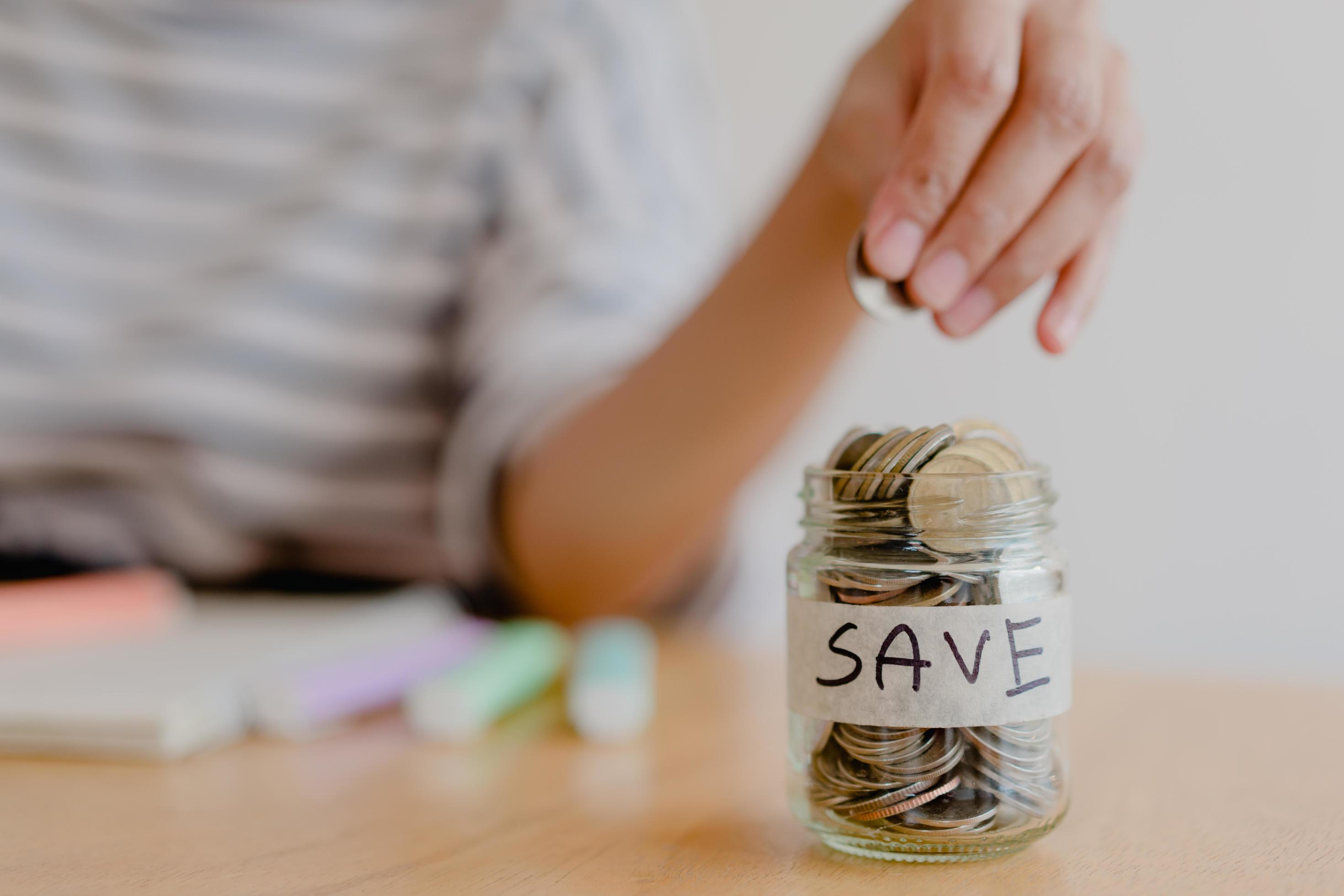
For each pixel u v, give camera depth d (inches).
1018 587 14.4
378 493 41.1
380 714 24.1
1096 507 50.9
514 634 26.7
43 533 40.6
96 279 40.7
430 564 42.0
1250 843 14.9
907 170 17.0
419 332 41.4
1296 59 47.1
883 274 16.9
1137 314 49.7
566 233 38.4
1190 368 49.4
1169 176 48.9
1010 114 17.3
